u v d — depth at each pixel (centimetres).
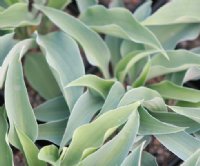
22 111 82
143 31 90
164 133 82
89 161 78
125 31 90
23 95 83
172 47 96
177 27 98
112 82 88
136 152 77
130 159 77
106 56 92
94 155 77
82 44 90
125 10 92
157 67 90
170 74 94
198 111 84
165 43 97
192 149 83
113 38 99
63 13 93
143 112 84
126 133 79
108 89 88
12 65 85
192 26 98
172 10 93
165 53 87
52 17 92
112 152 78
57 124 86
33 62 96
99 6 94
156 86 91
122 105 82
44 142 93
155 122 83
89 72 102
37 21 96
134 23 91
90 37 91
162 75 99
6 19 91
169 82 90
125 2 114
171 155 93
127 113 80
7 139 76
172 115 87
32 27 102
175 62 91
